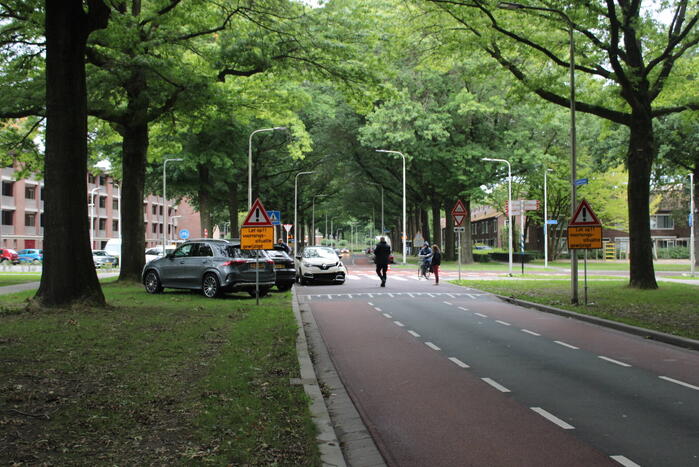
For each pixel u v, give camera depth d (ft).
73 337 29.04
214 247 57.57
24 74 59.67
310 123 147.64
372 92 67.97
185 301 51.55
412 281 89.35
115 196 257.75
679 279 91.81
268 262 58.85
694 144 100.83
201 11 56.80
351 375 25.70
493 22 60.23
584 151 144.87
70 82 39.91
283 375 23.34
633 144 65.46
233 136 111.96
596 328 40.70
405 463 15.26
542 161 125.70
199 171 124.67
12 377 20.61
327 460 14.46
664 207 226.58
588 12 57.00
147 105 61.72
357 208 213.46
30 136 72.84
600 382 24.43
